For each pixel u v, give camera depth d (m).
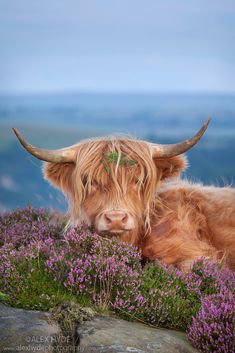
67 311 8.52
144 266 10.82
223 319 8.50
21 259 9.65
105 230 10.48
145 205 11.46
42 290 9.03
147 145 11.52
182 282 9.89
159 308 8.94
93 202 11.18
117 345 7.75
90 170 11.12
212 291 9.85
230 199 12.47
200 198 12.48
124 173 11.13
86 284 9.16
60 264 9.50
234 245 11.95
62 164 11.72
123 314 8.89
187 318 9.05
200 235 11.94
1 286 9.17
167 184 13.08
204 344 8.27
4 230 12.02
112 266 9.30
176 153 11.44
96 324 8.29
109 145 11.37
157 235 11.57
